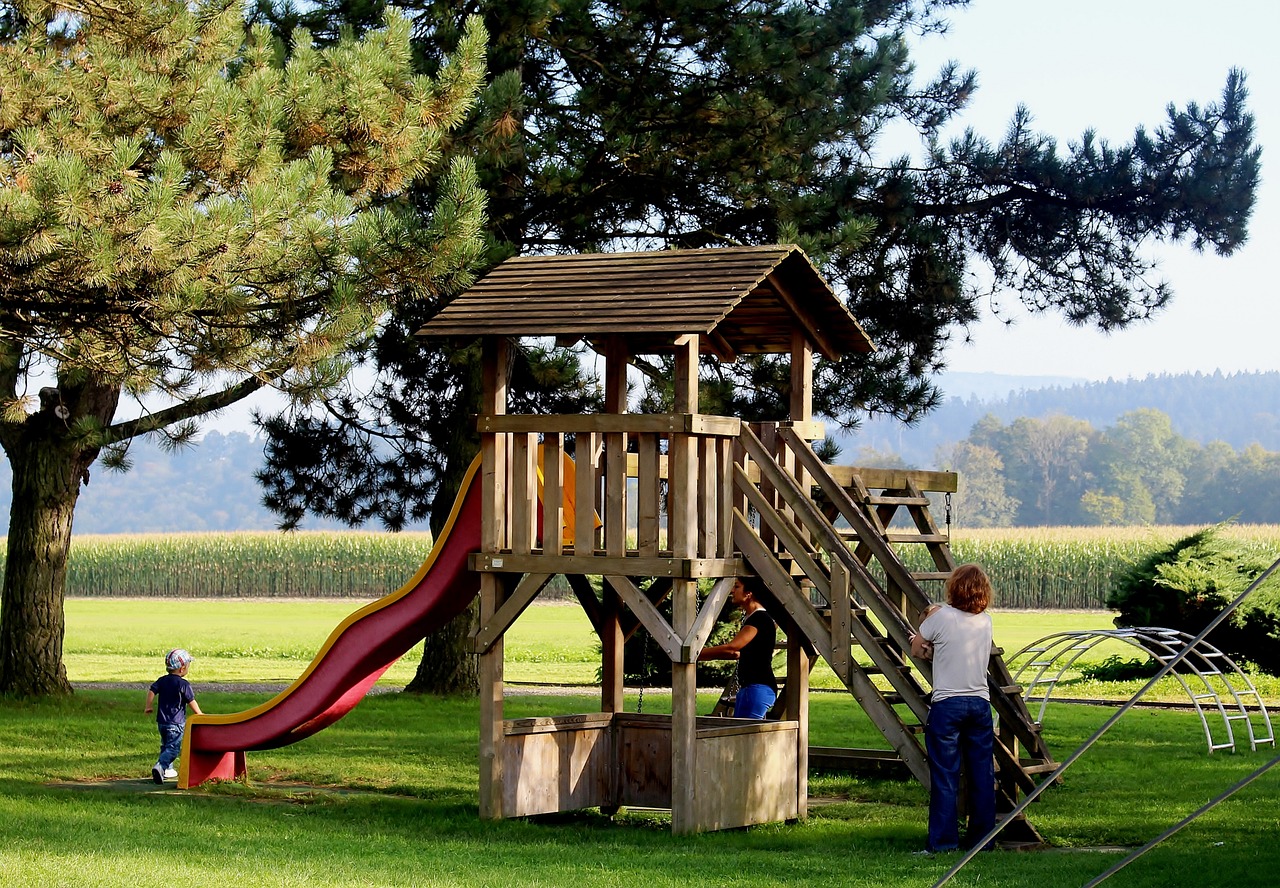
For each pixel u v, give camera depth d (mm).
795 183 18594
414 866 8414
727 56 17641
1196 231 20266
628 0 17422
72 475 20234
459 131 16406
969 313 19969
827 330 11703
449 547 11188
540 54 18719
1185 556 25203
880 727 10094
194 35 12734
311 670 11852
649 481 10242
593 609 11695
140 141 11867
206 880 7707
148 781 12758
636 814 11578
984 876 8141
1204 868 8383
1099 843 9648
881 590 10273
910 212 18969
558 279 10906
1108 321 20703
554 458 10531
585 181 18375
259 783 12781
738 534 10695
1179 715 19266
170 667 12711
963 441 166875
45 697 19469
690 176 18719
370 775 13195
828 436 20609
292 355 12312
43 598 20094
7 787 11984
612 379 11469
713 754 10328
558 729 11102
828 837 10070
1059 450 155625
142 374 12672
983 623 9484
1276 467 148500
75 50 12594
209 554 60688
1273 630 23781
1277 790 12031
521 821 10602
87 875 7730
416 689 21281
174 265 11125
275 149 12031
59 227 10469
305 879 7828
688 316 9945
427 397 20984
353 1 17656
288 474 21625
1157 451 154000
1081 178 19891
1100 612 47250
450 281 12602
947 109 20375
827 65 18234
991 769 9445
